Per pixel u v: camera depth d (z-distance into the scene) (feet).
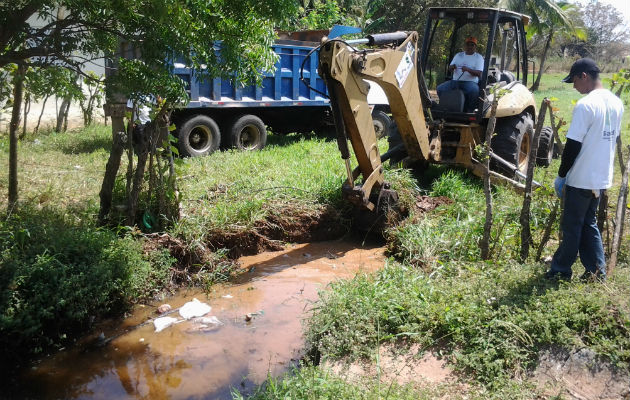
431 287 15.42
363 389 11.89
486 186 17.69
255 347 14.99
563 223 14.99
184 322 16.33
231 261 20.27
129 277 16.67
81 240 16.84
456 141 26.66
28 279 14.82
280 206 23.00
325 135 44.98
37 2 15.06
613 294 13.91
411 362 13.20
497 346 12.81
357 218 22.67
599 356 12.21
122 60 17.30
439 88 26.71
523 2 68.08
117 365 14.26
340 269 20.12
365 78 18.97
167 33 16.14
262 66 18.97
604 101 14.17
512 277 15.46
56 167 28.02
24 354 14.64
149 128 19.06
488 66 25.23
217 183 25.45
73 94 16.74
